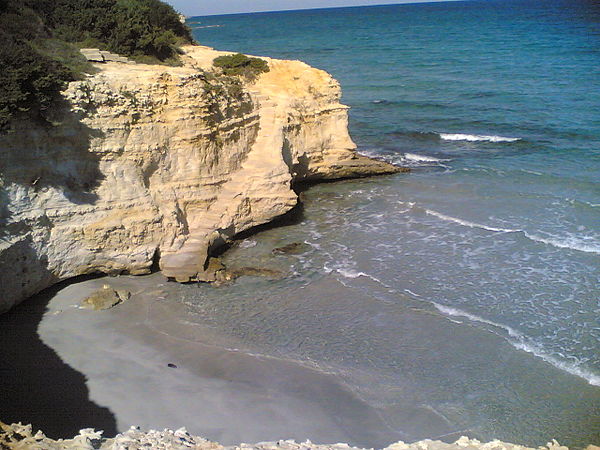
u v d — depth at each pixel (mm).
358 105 53438
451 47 91812
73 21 27438
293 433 16188
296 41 120500
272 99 30016
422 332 20453
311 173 34000
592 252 24594
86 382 17922
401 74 68625
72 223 22328
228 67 31953
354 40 116250
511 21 138750
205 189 26125
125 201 23344
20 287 21172
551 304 21516
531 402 17188
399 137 43344
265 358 19375
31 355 19000
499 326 20453
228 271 24578
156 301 22438
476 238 26609
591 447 12430
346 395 17719
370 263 25156
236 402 17344
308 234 28156
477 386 17922
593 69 63125
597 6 175125
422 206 30484
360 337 20375
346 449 13531
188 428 16203
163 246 24250
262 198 27344
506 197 30781
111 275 23875
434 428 16422
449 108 50625
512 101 51688
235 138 27703
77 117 21984
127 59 27094
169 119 24719
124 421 16375
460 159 37812
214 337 20422
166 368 18750
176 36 37250
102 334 20281
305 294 23062
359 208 30906
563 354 18984
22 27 24656
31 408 16672
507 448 12883
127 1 33750
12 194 20703
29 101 20641
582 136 40531
